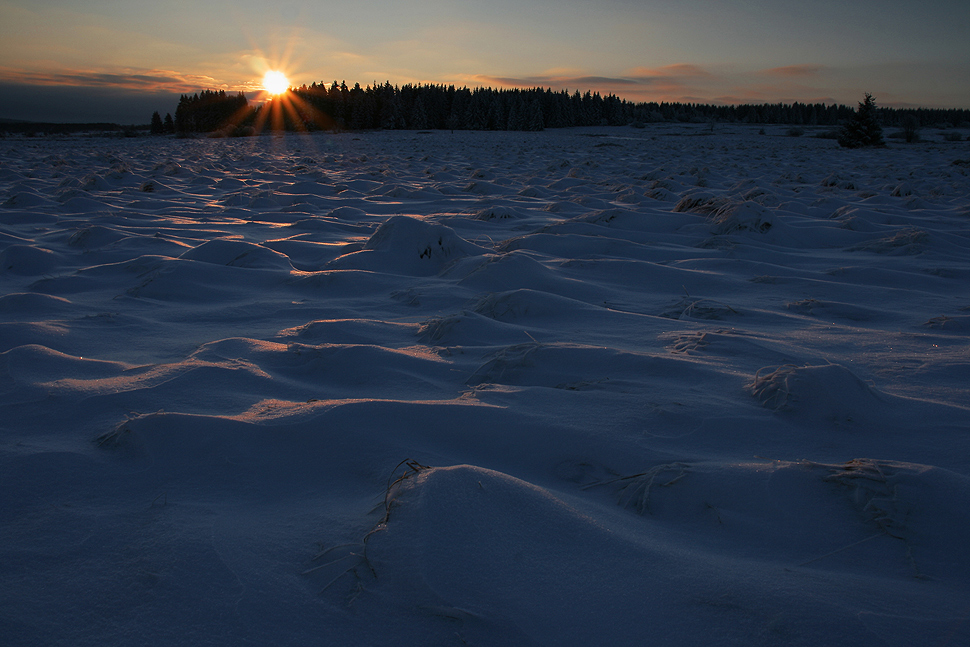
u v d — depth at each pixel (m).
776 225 8.20
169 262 5.83
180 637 1.33
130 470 2.13
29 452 2.22
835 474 2.01
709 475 2.03
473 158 29.61
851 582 1.53
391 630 1.34
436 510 1.60
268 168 22.75
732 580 1.48
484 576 1.45
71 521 1.80
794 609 1.38
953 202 12.55
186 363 3.21
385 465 2.15
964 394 2.96
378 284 5.65
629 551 1.58
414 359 3.37
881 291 5.45
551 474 2.19
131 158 28.34
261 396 2.86
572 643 1.29
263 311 4.77
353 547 1.62
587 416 2.56
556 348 3.34
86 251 6.82
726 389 2.90
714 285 5.70
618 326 4.21
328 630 1.35
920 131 65.31
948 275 6.14
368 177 19.12
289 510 1.90
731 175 19.73
